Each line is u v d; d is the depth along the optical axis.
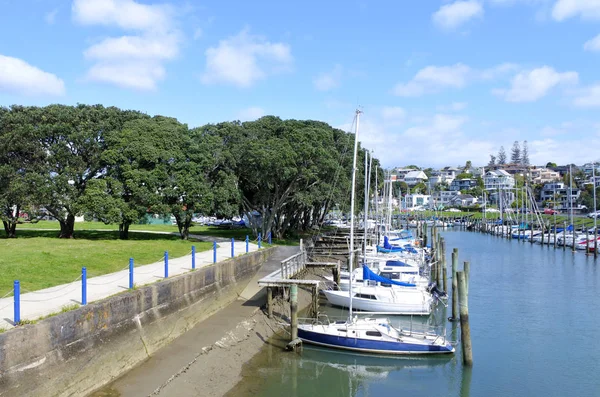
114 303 20.48
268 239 52.69
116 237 47.50
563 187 159.25
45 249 33.94
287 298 35.09
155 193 44.25
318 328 27.92
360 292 34.81
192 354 23.70
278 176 50.16
